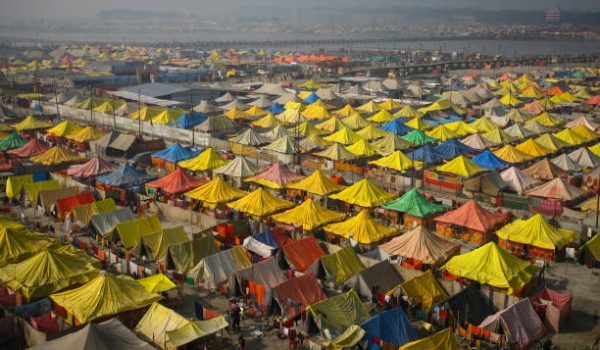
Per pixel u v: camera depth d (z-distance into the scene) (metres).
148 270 43.44
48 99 131.62
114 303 35.91
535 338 35.94
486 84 167.88
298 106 117.75
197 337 32.94
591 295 43.88
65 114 115.81
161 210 58.28
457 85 168.50
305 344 35.44
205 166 71.06
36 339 33.78
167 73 182.62
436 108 117.81
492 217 54.91
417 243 46.84
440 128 94.00
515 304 37.06
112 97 129.25
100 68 193.88
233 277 41.59
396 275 43.69
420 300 39.69
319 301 39.00
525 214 60.50
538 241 49.62
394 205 58.56
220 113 114.38
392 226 57.91
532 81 174.88
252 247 47.28
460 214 54.88
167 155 76.81
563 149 90.56
